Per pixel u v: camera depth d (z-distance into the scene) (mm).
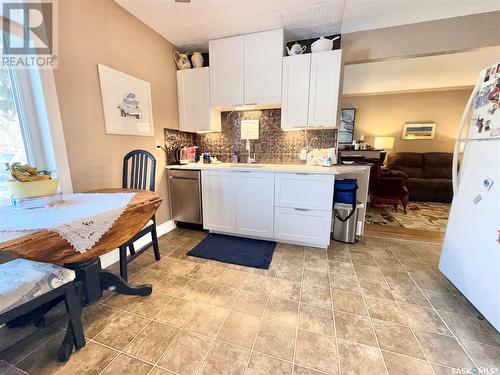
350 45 2447
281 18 2170
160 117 2570
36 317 1306
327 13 2096
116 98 1998
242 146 3020
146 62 2318
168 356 1147
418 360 1121
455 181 1621
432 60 3273
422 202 4418
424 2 1964
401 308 1478
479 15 2098
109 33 1902
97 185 1884
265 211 2408
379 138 5418
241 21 2225
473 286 1385
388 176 3895
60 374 1058
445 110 5035
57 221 1024
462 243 1505
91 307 1494
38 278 1013
